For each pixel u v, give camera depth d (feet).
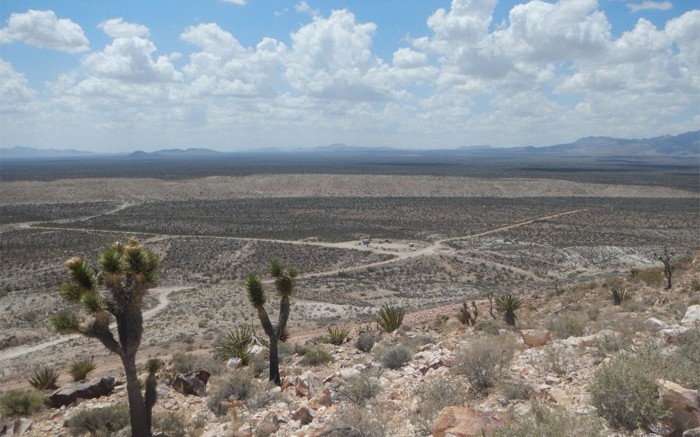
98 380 43.27
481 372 29.55
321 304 155.12
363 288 185.88
